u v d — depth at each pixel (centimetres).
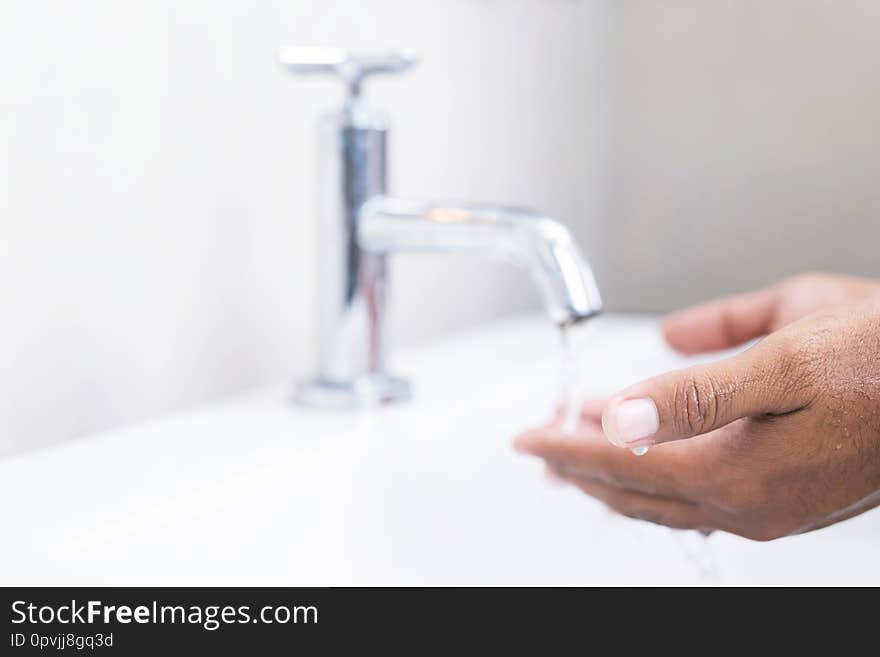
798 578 64
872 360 39
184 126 66
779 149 117
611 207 124
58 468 52
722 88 118
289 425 60
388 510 58
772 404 38
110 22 60
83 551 41
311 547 53
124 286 63
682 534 54
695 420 37
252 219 72
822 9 114
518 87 103
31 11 56
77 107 59
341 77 62
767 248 119
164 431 59
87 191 60
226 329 70
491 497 67
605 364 81
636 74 121
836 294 68
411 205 62
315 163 64
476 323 99
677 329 72
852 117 114
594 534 66
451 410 64
